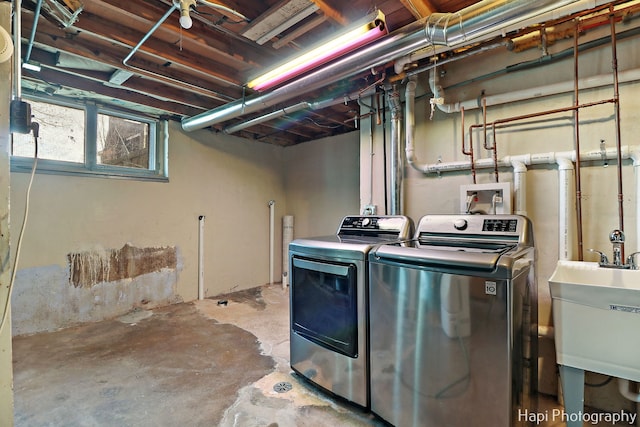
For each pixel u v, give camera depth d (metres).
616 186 1.86
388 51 2.02
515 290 1.39
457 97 2.45
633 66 1.81
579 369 1.50
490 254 1.45
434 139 2.58
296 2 1.82
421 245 1.90
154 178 3.73
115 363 2.41
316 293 2.09
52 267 3.02
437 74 2.44
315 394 2.03
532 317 1.72
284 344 2.77
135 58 2.62
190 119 3.72
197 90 3.05
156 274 3.75
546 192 2.07
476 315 1.41
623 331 1.39
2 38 1.01
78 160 3.24
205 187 4.21
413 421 1.62
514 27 1.75
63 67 2.62
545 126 2.09
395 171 2.64
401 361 1.66
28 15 2.02
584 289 1.46
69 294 3.12
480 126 2.31
